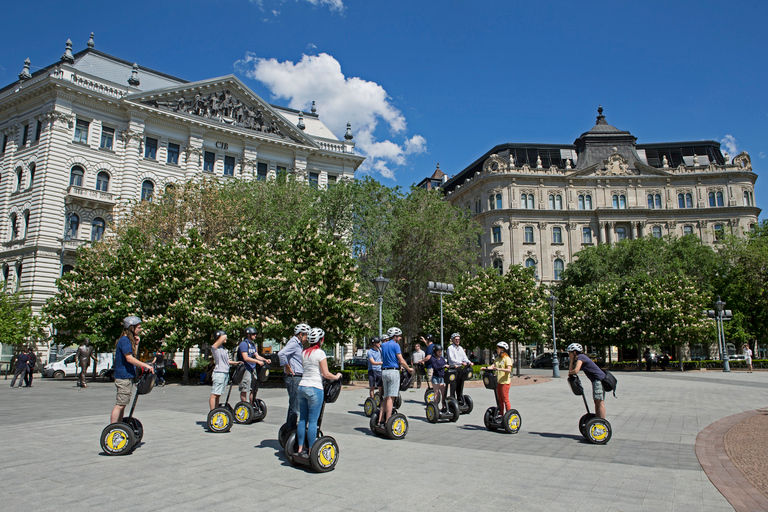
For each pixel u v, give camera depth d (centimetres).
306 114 6228
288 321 2527
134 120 4488
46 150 4119
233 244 2742
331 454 765
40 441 970
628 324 4125
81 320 2909
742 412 1501
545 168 6988
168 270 2572
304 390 760
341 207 3431
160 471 744
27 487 654
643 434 1126
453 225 3697
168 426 1174
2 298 3594
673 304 3959
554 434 1120
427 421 1315
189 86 4756
